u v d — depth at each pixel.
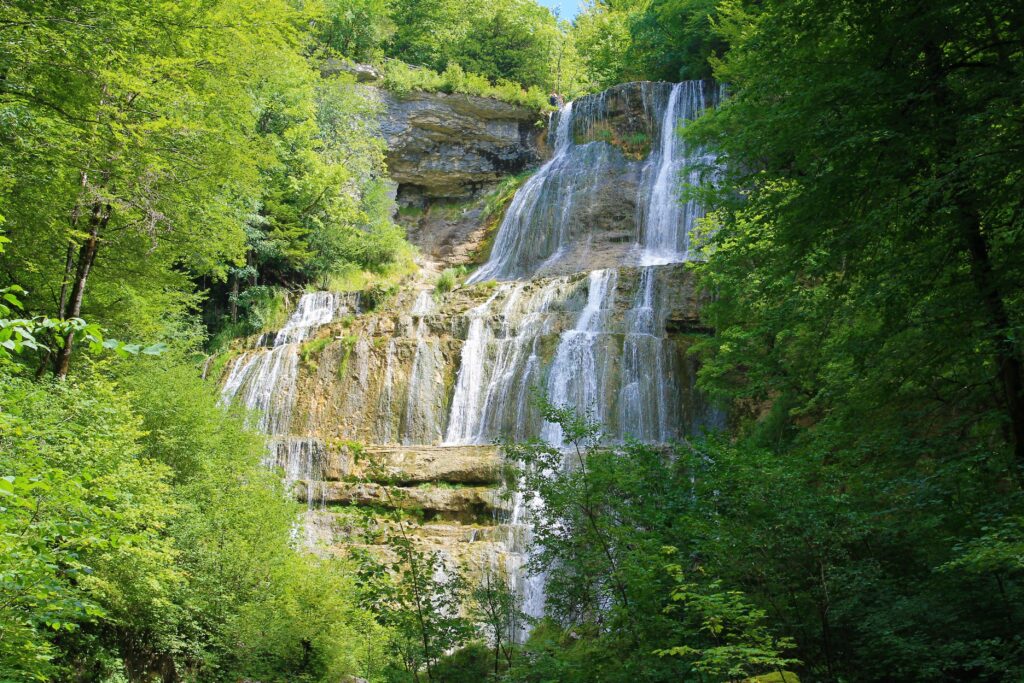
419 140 48.59
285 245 39.62
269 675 14.77
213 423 19.77
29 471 7.58
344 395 32.72
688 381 28.97
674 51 46.91
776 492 9.34
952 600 9.03
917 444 11.30
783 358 17.67
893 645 8.68
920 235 11.59
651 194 40.81
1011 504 9.52
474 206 49.16
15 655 8.09
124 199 15.05
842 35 12.46
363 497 26.08
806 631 9.38
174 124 14.83
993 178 10.48
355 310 38.19
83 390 13.59
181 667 15.27
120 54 13.66
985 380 12.23
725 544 9.20
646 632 9.14
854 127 11.41
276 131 40.69
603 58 57.12
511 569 22.17
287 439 28.36
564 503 10.05
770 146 13.01
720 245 15.56
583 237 41.12
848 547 10.16
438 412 31.98
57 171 13.60
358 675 15.18
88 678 12.96
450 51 57.12
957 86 11.49
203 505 17.06
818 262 12.17
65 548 8.48
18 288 5.08
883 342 12.04
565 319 32.28
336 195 42.03
